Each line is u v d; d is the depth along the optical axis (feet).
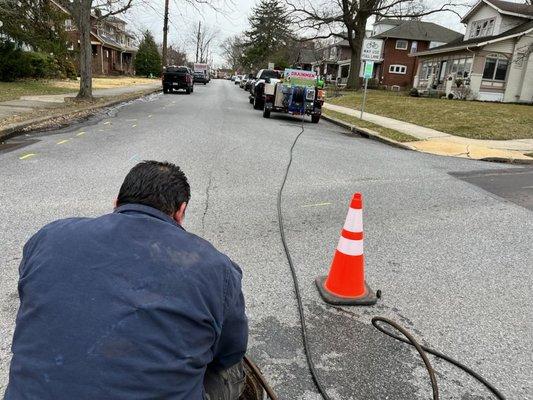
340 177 23.79
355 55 113.29
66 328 4.32
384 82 155.22
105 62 179.52
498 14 96.07
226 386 6.04
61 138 30.30
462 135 42.42
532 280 12.79
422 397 7.99
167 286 4.60
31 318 4.50
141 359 4.27
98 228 4.94
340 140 38.58
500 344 9.68
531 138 41.86
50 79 98.48
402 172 26.02
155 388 4.28
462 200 20.54
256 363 8.66
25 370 4.30
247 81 128.06
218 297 4.91
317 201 19.12
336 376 8.41
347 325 10.12
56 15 97.14
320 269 12.79
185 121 43.34
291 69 52.60
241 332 5.47
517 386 8.39
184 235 5.16
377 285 12.10
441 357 9.09
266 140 34.83
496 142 39.24
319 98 52.54
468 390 8.22
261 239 14.70
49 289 4.52
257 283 11.77
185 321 4.57
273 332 9.70
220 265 5.08
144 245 4.82
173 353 4.43
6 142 28.35
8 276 11.20
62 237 4.90
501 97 94.79
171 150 27.86
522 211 19.29
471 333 10.03
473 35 106.73
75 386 4.14
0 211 15.64
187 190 5.78
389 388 8.17
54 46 102.89
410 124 50.21
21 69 81.20
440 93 100.99
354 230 11.07
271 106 52.47
